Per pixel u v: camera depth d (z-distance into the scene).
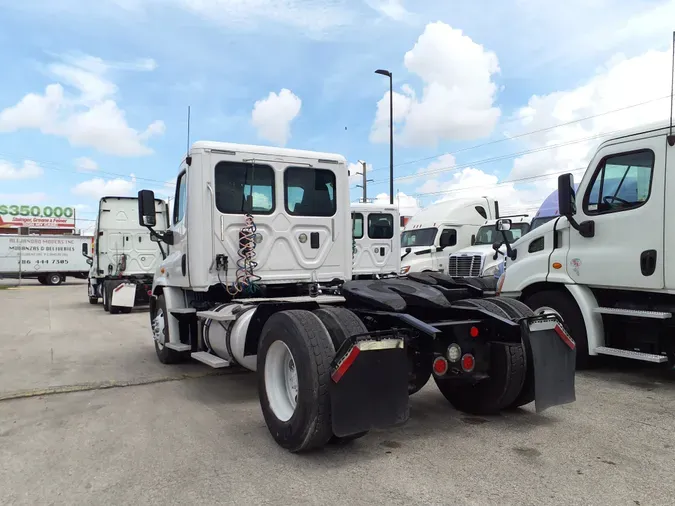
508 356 4.50
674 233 5.45
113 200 15.82
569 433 4.33
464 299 5.15
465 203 16.69
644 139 5.75
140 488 3.39
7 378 6.59
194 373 6.76
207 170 5.83
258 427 4.59
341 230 6.58
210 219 5.84
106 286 15.41
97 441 4.28
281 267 6.16
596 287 6.24
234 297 6.07
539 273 6.74
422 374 4.44
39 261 32.62
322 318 3.92
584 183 6.33
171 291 6.82
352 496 3.21
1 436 4.41
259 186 6.09
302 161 6.33
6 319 13.51
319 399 3.59
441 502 3.12
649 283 5.64
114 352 8.45
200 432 4.47
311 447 3.75
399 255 14.13
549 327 4.52
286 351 4.05
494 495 3.20
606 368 6.67
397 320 4.24
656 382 5.98
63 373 6.86
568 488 3.29
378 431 4.43
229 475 3.56
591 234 6.18
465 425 4.58
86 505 3.17
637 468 3.59
